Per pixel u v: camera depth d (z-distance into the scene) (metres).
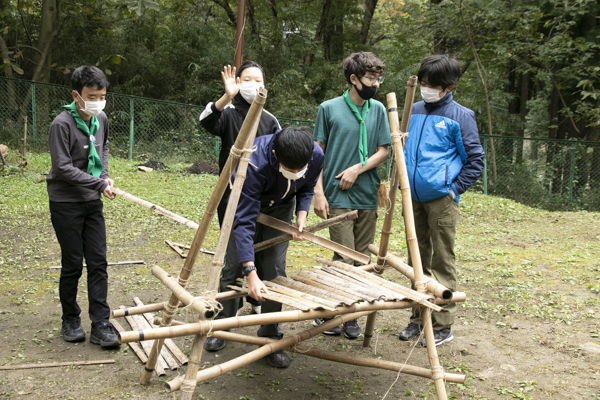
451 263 3.92
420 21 16.45
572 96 15.89
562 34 13.46
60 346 3.75
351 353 3.84
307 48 19.62
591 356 3.83
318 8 20.47
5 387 3.15
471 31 15.10
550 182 13.29
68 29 17.02
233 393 3.21
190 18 19.27
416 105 4.11
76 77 3.50
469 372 3.57
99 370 3.42
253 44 18.94
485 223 9.41
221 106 3.34
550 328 4.38
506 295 5.21
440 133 3.89
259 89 2.42
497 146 13.62
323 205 3.95
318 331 3.03
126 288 5.11
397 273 6.07
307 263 6.38
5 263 5.85
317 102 19.09
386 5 23.78
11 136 13.59
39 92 14.05
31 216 8.06
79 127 3.65
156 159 14.28
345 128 3.93
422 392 3.31
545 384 3.42
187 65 18.33
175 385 2.54
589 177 13.20
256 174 3.02
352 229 4.03
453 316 4.05
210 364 3.58
